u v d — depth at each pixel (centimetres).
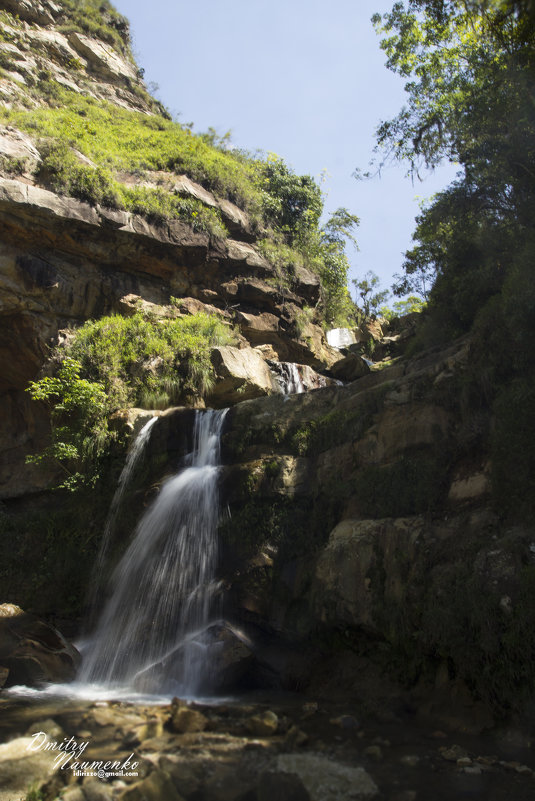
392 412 904
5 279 1627
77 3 3162
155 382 1526
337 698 723
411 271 1482
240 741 561
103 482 1326
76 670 890
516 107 1085
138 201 1844
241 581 898
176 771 496
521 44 910
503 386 807
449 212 1267
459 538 698
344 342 2442
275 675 812
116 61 3077
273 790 462
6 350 1698
